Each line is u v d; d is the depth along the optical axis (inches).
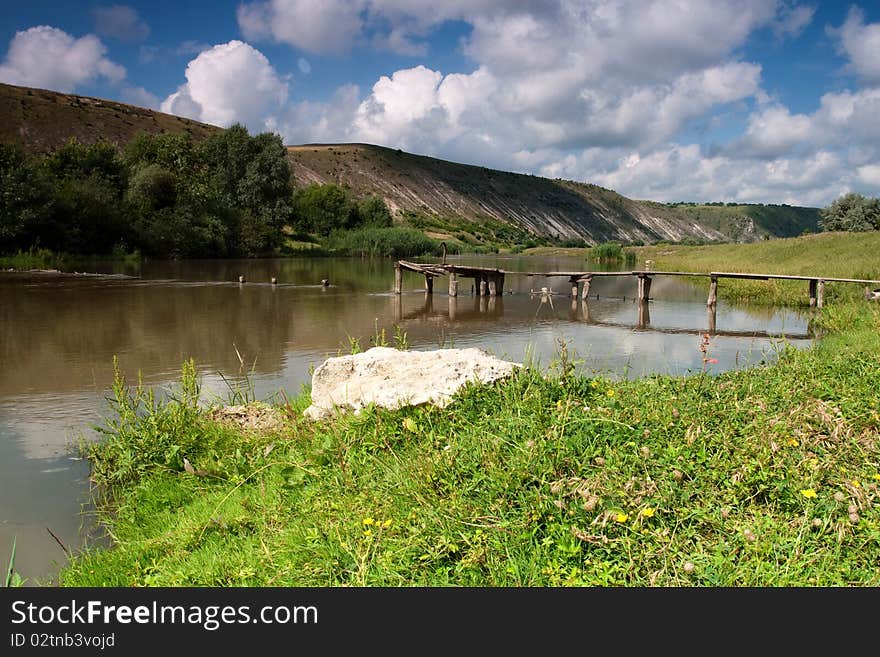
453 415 230.5
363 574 142.5
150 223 2151.8
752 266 1528.1
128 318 716.0
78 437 299.7
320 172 6107.3
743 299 1008.2
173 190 2425.0
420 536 153.3
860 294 893.8
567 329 663.1
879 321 590.2
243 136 3164.4
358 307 853.8
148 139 3107.8
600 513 151.4
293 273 1611.7
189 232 2244.1
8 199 1710.1
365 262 2378.2
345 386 275.7
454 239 5132.9
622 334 625.3
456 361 273.0
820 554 136.9
